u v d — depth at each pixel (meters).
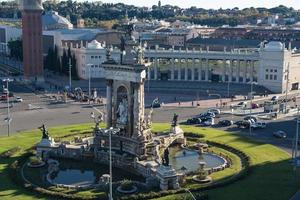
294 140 142.88
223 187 102.56
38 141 140.88
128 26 124.44
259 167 115.94
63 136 148.25
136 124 121.62
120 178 109.62
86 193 98.38
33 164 116.25
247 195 97.50
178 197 95.06
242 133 156.50
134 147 120.31
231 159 123.44
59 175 111.75
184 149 135.12
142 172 110.19
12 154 125.62
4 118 184.00
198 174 109.88
